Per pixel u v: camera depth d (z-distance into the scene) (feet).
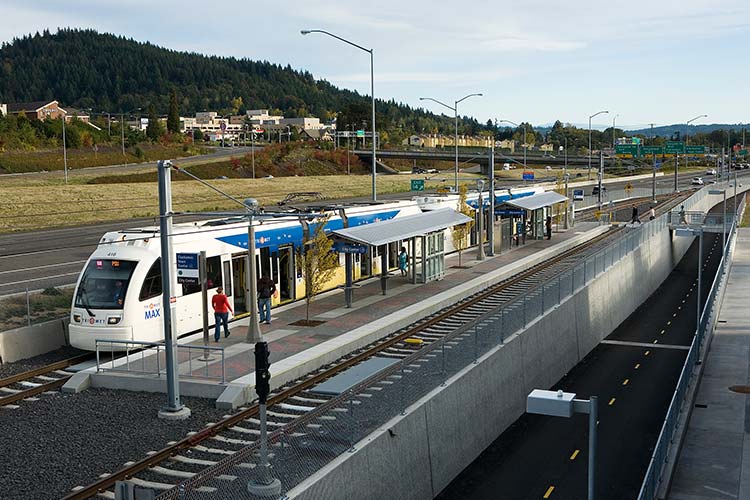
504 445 75.00
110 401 62.23
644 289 167.53
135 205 232.53
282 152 436.35
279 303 97.76
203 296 75.10
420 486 58.65
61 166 341.82
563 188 238.89
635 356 114.83
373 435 52.06
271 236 94.89
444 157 435.12
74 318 75.00
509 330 82.74
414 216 122.93
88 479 46.37
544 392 43.01
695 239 257.55
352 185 343.26
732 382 96.48
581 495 62.75
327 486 45.32
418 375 60.34
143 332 75.05
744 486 63.93
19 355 75.72
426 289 112.88
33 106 597.93
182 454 51.21
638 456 72.33
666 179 486.38
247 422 58.03
